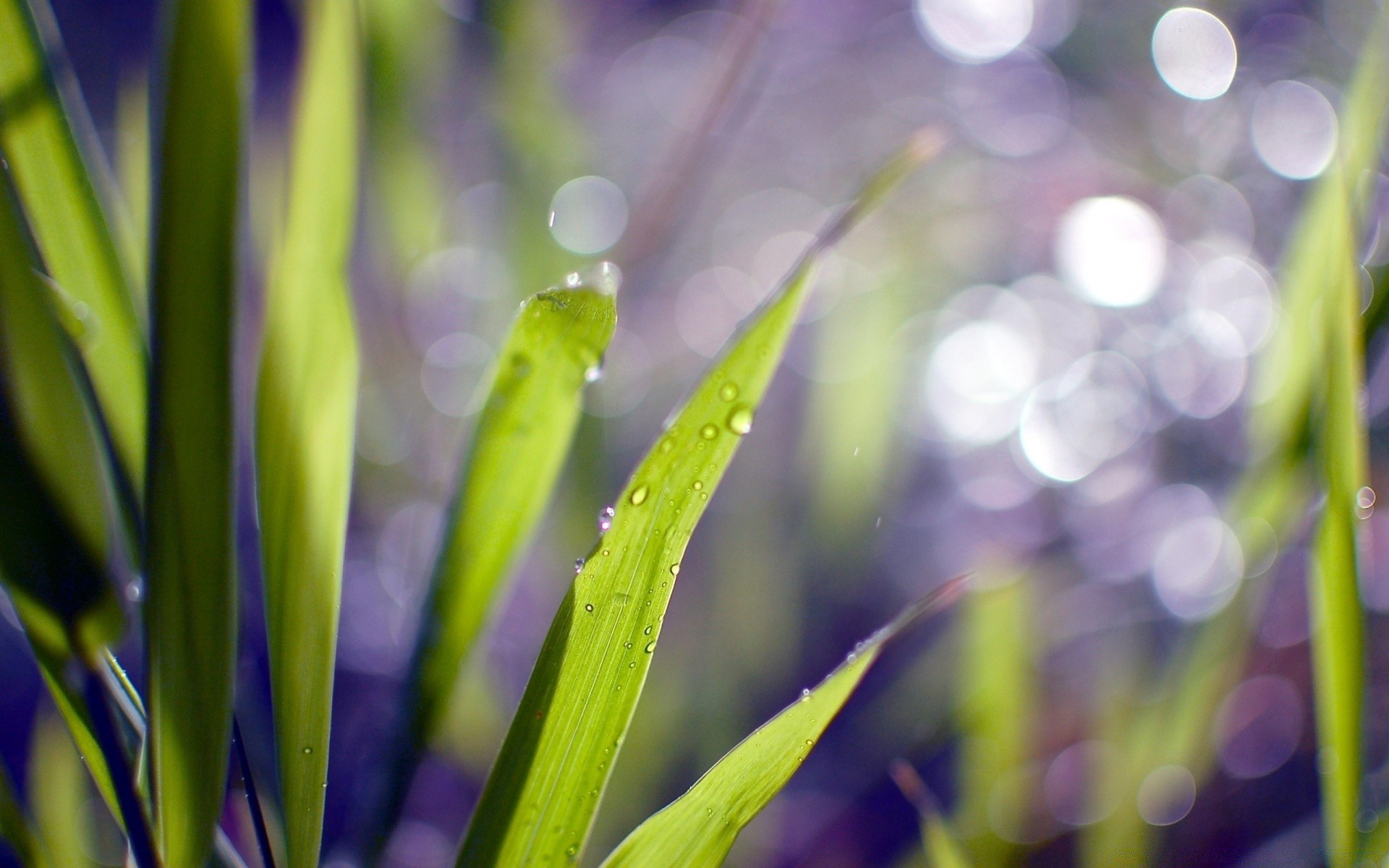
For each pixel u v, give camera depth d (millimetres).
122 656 374
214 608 264
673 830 276
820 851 417
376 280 518
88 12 698
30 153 273
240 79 257
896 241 709
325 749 273
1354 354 292
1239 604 334
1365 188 322
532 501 281
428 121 469
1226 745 425
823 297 670
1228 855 378
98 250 276
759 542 507
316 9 274
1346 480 293
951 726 407
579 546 449
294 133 274
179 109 256
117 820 276
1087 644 474
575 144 539
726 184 784
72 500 258
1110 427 647
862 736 461
